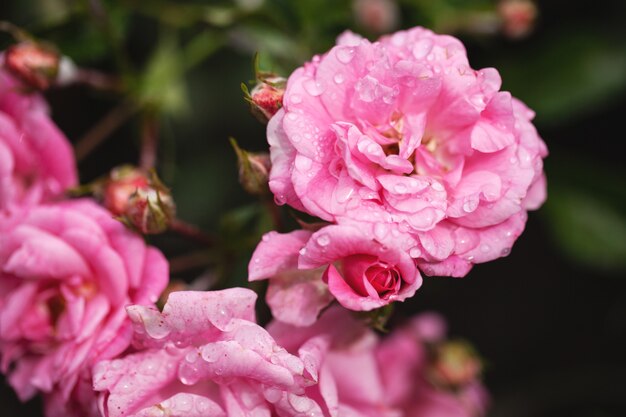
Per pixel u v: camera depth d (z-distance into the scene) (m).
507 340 0.56
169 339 0.37
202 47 0.48
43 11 0.49
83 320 0.39
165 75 0.48
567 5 0.51
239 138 0.51
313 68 0.37
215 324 0.36
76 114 0.52
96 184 0.41
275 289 0.38
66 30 0.46
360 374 0.40
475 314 0.56
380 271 0.36
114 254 0.39
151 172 0.40
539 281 0.55
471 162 0.38
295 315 0.38
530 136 0.38
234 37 0.48
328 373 0.38
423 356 0.48
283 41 0.48
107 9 0.47
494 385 0.56
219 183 0.51
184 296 0.36
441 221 0.37
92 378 0.37
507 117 0.37
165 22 0.48
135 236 0.39
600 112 0.51
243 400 0.37
